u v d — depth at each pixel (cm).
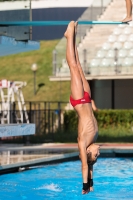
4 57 5916
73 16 5594
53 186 1530
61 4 5628
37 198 1355
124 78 3441
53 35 6091
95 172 1812
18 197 1366
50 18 5650
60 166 1931
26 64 5591
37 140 2820
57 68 3675
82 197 1369
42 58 5684
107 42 3784
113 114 3356
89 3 5559
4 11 2138
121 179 1666
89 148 1163
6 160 1839
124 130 3244
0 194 1405
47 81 5097
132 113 3331
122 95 3731
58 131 3177
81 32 3916
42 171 1808
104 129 3291
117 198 1351
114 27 3834
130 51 3588
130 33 3775
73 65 1180
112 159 2175
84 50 3684
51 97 4731
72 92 1168
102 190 1473
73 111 3381
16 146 2520
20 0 2123
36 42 2175
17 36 2109
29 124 1869
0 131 1700
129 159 2172
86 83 1187
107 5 3969
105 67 3578
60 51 3684
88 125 1152
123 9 3912
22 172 1778
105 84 3831
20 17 2123
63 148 2352
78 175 1730
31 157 1941
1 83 3012
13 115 2916
